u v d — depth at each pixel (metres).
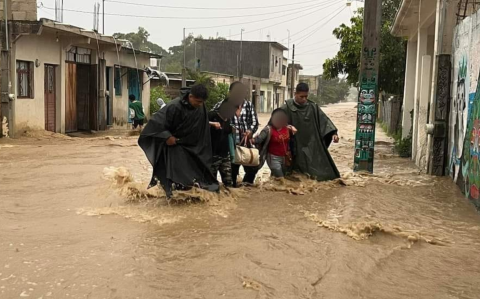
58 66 20.00
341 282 4.79
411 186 9.44
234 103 8.46
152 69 29.36
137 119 21.97
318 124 9.62
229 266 5.08
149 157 7.49
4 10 16.59
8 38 16.73
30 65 18.06
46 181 9.34
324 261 5.29
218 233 6.19
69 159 12.40
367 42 10.69
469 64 8.70
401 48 25.12
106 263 5.10
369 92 10.77
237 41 56.38
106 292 4.45
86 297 4.35
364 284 4.79
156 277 4.78
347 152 15.48
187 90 7.71
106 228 6.34
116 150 14.51
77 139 17.86
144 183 8.36
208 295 4.44
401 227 6.57
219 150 8.52
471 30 8.66
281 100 68.12
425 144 11.78
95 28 24.09
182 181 7.62
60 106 20.19
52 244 5.67
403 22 15.92
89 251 5.45
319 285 4.71
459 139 9.34
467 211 7.57
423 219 7.09
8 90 16.78
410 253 5.71
